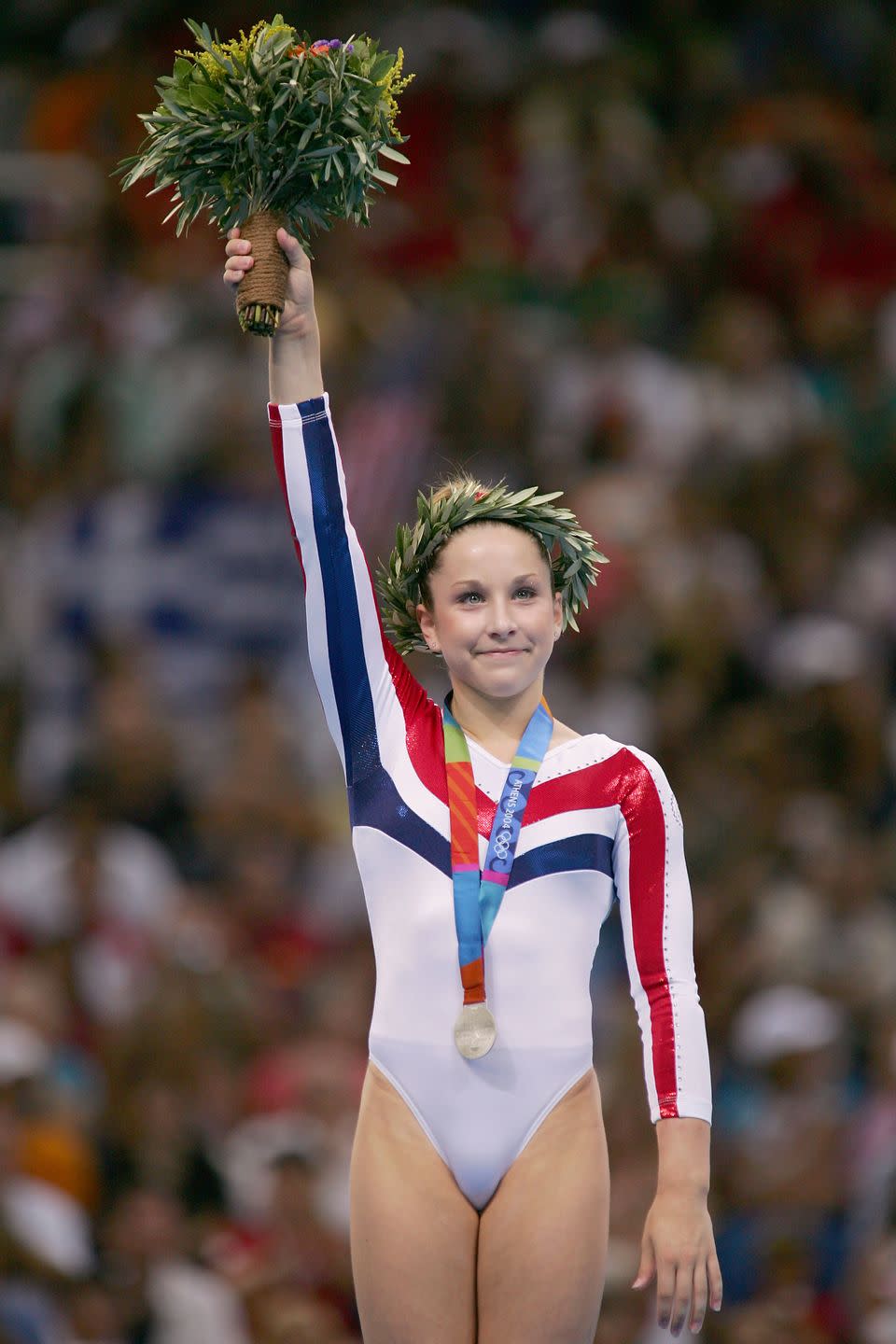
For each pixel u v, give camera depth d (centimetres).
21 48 4147
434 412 3394
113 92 3903
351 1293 2336
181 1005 2594
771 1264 2389
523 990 1119
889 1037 2609
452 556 1173
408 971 1127
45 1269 2280
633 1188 2320
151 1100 2484
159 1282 2284
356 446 3362
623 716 3133
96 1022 2709
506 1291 1093
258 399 3425
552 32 4078
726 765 3056
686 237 3862
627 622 3231
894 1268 2330
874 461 3641
